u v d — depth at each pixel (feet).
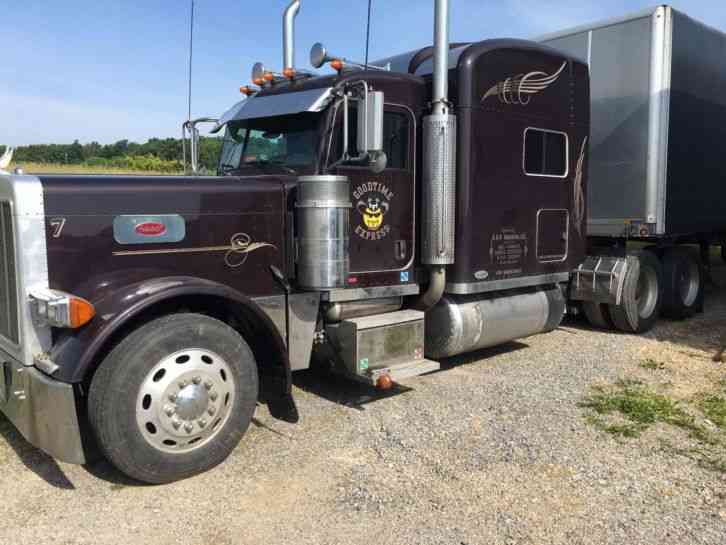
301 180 15.05
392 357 16.81
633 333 25.85
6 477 12.75
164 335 12.21
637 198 25.27
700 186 28.07
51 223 12.45
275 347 14.37
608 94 25.82
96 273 13.00
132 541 10.62
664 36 24.26
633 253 25.77
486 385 18.63
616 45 25.45
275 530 10.96
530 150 20.11
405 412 16.37
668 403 17.03
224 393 13.00
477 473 13.00
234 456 13.74
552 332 25.99
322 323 16.83
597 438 14.75
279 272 15.38
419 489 12.35
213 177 14.87
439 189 17.47
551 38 27.61
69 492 12.20
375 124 14.79
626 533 10.85
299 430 15.16
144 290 12.33
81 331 11.82
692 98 26.68
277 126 17.07
